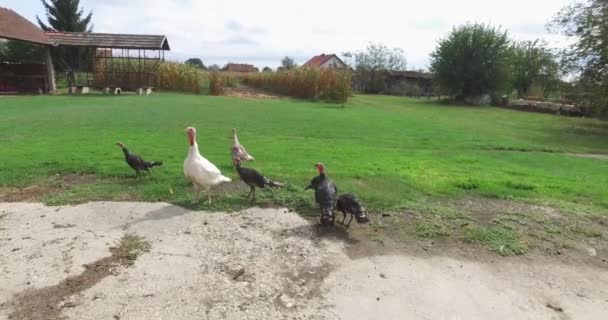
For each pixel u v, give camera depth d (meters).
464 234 6.53
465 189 8.74
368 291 4.93
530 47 51.25
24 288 4.71
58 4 47.69
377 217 7.10
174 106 25.09
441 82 49.03
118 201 7.40
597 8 20.75
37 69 33.91
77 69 45.72
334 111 26.86
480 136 17.62
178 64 39.78
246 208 7.27
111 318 4.24
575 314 4.68
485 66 45.59
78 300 4.52
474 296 4.93
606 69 20.53
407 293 4.92
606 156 14.53
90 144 12.22
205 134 15.04
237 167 7.57
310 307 4.59
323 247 5.99
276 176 8.96
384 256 5.81
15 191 7.89
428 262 5.69
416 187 8.70
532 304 4.83
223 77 43.91
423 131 18.53
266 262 5.52
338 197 6.76
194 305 4.52
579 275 5.53
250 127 17.50
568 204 8.02
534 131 20.86
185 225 6.52
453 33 47.28
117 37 35.53
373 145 14.41
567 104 32.22
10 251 5.52
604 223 7.19
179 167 9.61
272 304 4.61
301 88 39.75
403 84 68.00
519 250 6.09
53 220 6.55
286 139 14.73
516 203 8.01
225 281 5.02
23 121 16.95
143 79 37.00
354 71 70.88
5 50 41.56
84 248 5.63
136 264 5.30
